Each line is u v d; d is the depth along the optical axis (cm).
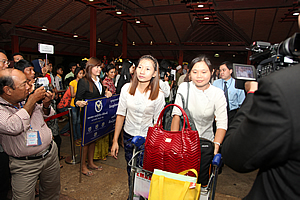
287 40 90
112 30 2048
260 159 67
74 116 434
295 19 1070
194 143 141
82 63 444
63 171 317
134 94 212
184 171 138
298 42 84
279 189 70
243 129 73
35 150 168
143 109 212
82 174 311
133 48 2356
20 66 224
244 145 71
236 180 313
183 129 146
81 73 434
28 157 169
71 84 430
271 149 63
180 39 2003
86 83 299
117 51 2611
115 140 229
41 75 273
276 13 1381
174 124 203
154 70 207
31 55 1903
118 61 780
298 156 63
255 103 69
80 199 251
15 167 169
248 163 72
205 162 152
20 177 170
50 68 555
